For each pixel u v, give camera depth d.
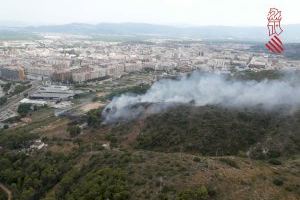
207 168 193.00
